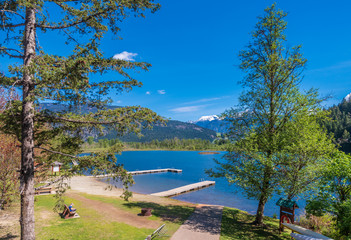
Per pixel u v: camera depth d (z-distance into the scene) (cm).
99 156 872
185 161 10075
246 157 1708
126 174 871
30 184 777
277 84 1672
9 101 704
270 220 2009
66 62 688
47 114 809
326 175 1314
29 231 759
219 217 1872
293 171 1489
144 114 856
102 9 790
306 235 1198
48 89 718
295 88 1655
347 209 1173
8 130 817
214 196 3397
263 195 1653
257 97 1762
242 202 3105
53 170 2477
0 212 1510
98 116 871
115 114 862
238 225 1689
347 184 1281
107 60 848
